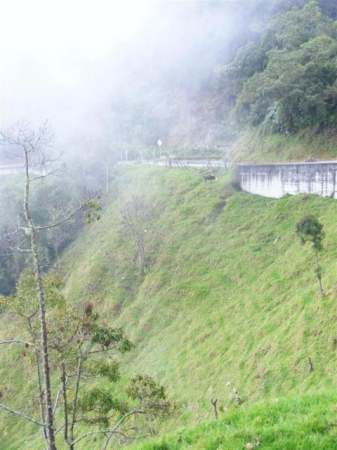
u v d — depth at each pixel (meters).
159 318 46.84
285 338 30.23
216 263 48.19
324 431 10.48
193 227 55.44
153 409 18.86
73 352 18.09
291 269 38.72
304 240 32.69
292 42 69.19
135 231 59.81
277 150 61.44
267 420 11.60
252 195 55.19
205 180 63.16
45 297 17.91
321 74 58.22
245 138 71.69
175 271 51.22
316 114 57.69
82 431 35.69
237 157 67.50
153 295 50.31
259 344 32.16
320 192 46.03
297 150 58.12
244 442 10.69
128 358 44.28
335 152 53.59
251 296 39.97
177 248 54.19
